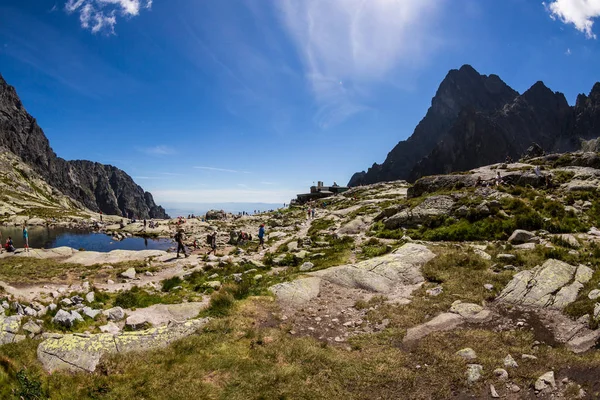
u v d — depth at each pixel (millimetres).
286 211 88562
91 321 14133
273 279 20297
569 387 9000
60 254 31891
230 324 13633
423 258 21156
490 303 14492
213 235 37250
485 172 47094
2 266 25391
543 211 27172
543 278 15305
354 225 38375
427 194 39750
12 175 172375
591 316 11898
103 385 9781
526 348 10969
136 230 68000
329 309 15805
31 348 10750
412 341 12211
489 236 25766
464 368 10266
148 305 16703
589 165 41750
